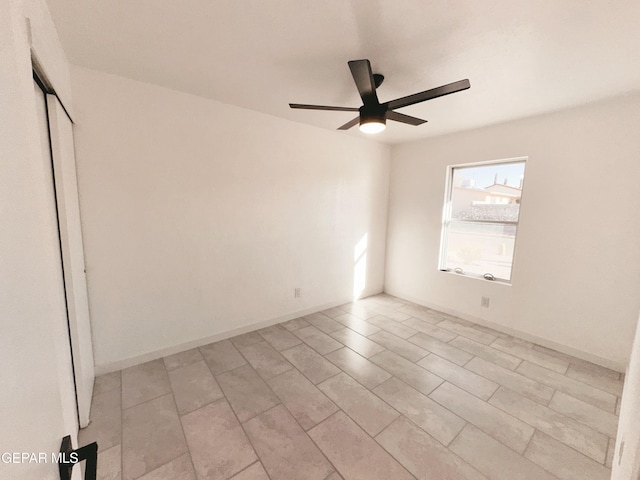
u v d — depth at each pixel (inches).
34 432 18.4
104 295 88.5
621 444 33.0
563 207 107.4
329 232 147.3
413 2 53.5
